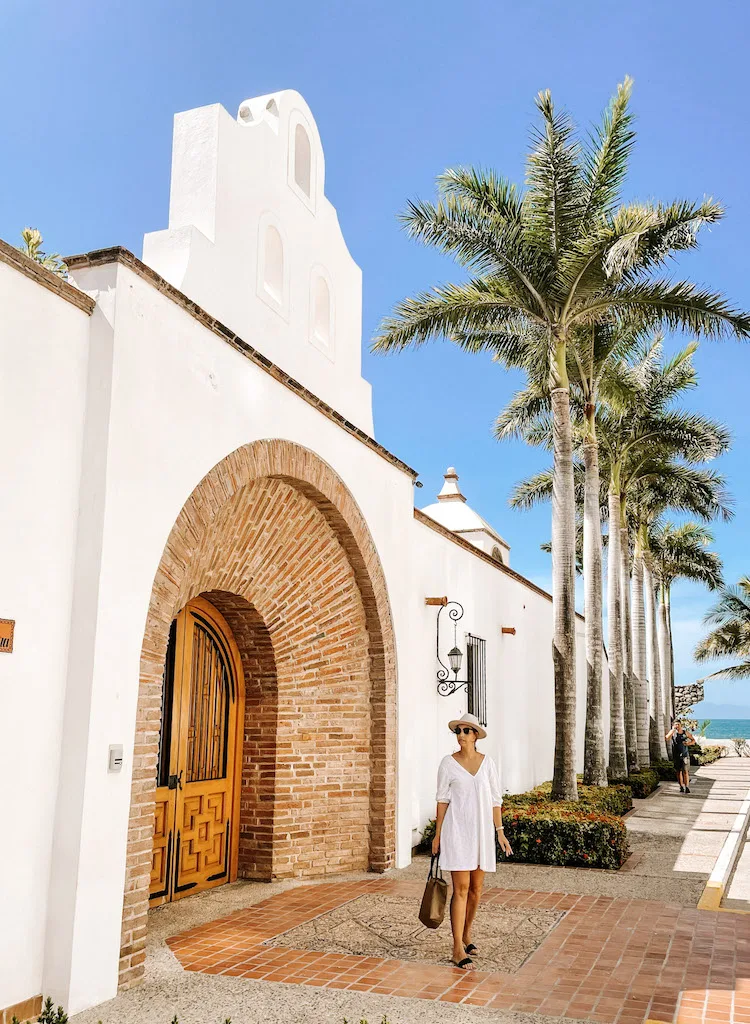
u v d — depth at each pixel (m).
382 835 9.27
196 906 7.46
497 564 15.37
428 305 13.52
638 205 12.43
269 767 8.67
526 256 12.89
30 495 4.93
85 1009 4.86
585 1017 4.80
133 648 5.49
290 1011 4.88
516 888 8.38
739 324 12.77
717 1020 4.76
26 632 4.84
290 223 8.67
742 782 22.94
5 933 4.58
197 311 6.45
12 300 4.87
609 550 21.52
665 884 8.63
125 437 5.52
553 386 13.43
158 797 7.54
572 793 12.29
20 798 4.73
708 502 23.92
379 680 9.70
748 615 35.19
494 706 14.84
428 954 6.02
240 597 8.28
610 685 20.69
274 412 7.70
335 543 9.31
